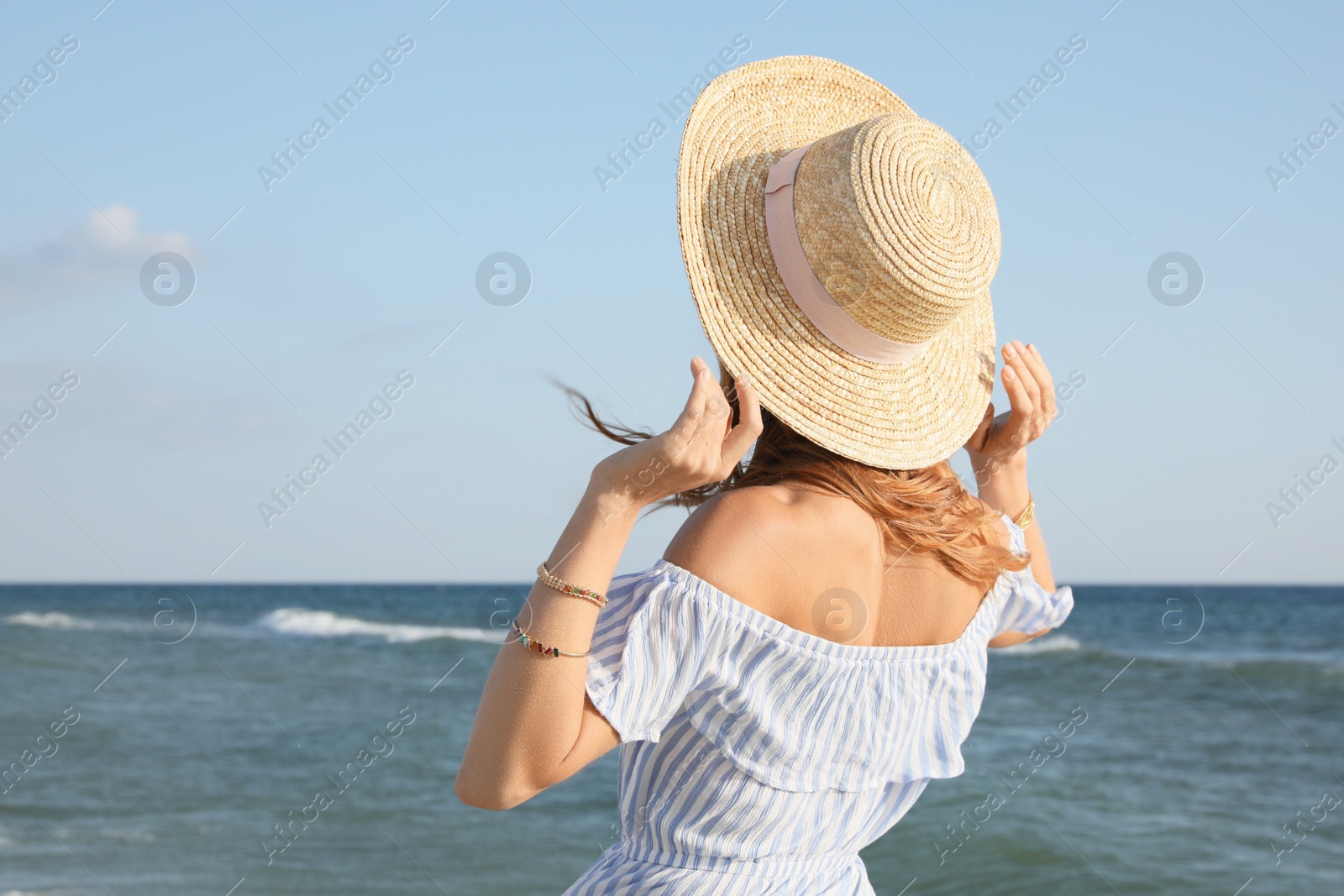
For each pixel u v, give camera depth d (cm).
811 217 154
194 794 1394
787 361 155
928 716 155
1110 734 1798
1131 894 965
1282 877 1009
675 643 135
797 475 153
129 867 1016
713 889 146
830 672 142
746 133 171
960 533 159
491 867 1043
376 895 941
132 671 2748
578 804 1330
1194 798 1344
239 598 6106
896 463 156
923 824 1207
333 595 6631
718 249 159
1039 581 200
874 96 187
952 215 154
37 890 931
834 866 155
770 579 140
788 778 144
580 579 126
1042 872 1032
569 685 125
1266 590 6569
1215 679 2441
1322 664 2670
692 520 145
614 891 150
